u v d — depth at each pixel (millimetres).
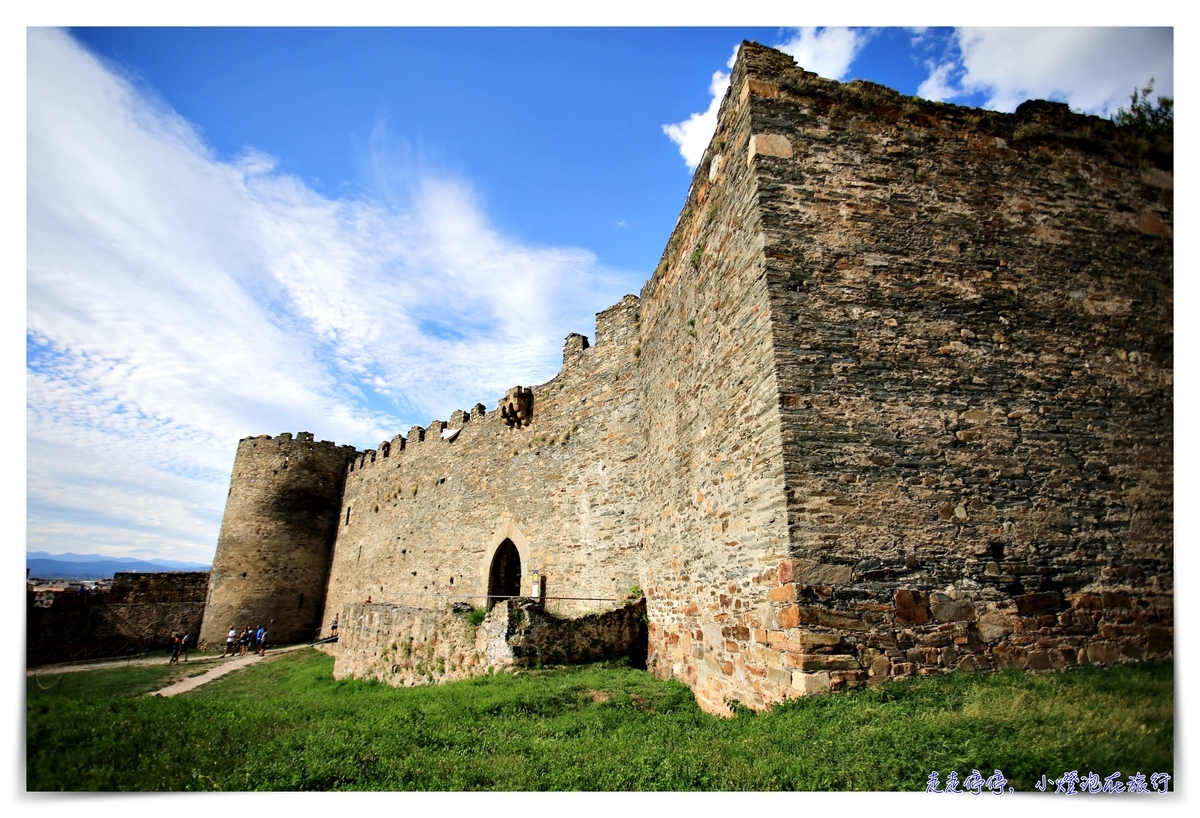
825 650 5516
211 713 7926
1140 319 7383
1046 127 7961
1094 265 7496
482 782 4785
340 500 31312
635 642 11234
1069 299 7270
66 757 5645
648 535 11734
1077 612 6102
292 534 29891
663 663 9992
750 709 6395
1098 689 5082
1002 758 3926
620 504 13461
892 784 3840
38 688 12297
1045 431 6660
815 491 5984
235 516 29500
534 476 16594
